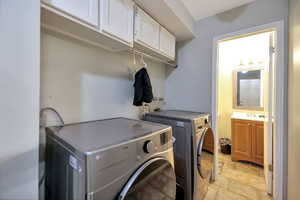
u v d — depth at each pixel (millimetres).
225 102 3311
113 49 1505
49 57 1113
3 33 573
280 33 1576
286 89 1542
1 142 578
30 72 649
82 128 1075
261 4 1698
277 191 1582
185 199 1447
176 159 1524
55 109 1158
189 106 2320
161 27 1807
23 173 633
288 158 1486
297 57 1239
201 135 1571
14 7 602
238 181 2041
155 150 921
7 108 589
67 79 1229
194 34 2191
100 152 621
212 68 2074
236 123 2693
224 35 1965
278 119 1589
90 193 580
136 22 1369
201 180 1563
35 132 667
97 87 1472
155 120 1762
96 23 1019
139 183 768
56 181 851
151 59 2205
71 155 683
